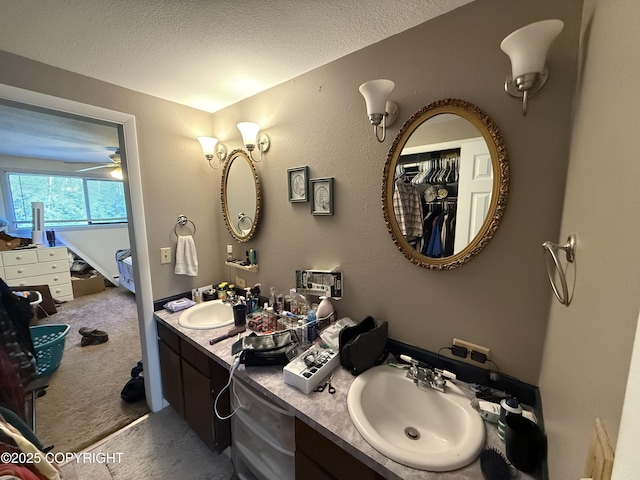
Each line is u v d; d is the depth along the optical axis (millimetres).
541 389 947
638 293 336
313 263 1635
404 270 1278
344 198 1446
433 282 1197
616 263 419
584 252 596
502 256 1026
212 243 2217
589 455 440
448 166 1103
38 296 2465
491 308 1070
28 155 4211
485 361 1095
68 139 3086
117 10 1030
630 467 292
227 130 2027
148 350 1908
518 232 986
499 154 978
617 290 406
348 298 1501
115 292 4680
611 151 482
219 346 1448
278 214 1778
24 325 1319
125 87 1677
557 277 823
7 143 3289
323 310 1500
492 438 889
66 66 1430
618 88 470
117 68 1460
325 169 1503
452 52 1062
